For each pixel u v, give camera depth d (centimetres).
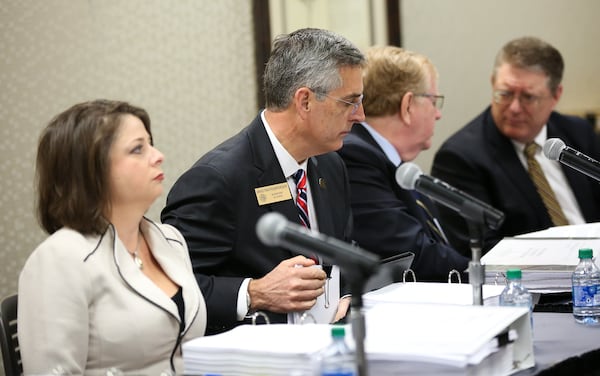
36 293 584
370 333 532
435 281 929
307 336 540
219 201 748
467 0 1483
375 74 973
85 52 1187
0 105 1157
